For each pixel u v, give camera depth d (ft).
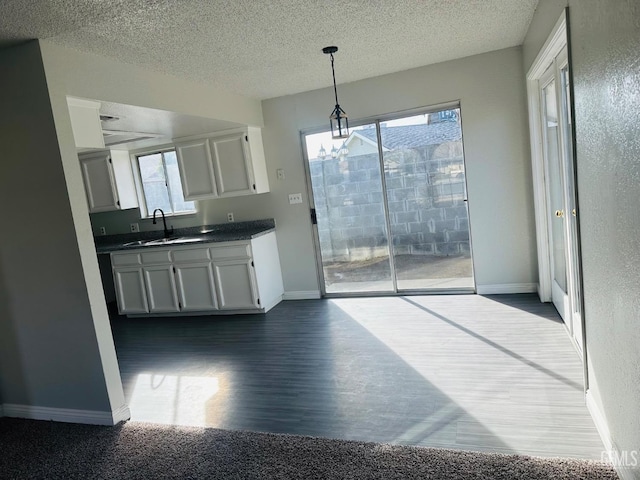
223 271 16.08
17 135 8.75
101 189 18.07
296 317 15.34
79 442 8.68
